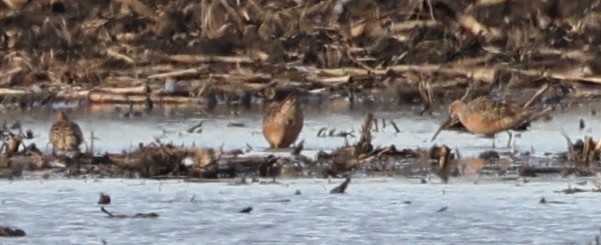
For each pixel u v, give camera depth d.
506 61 24.75
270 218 12.91
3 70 24.94
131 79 24.42
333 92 24.14
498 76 24.14
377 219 12.84
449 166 16.38
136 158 16.38
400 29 25.22
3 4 26.12
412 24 25.27
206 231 12.30
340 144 18.50
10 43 25.50
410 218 12.87
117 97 24.00
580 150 17.34
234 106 23.72
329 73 24.55
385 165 16.50
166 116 22.44
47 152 17.59
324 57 24.98
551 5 25.44
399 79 24.28
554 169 16.08
